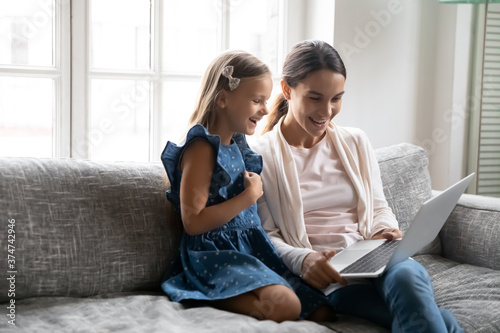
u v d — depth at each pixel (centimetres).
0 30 194
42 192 139
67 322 120
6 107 196
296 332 119
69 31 197
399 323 125
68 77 199
